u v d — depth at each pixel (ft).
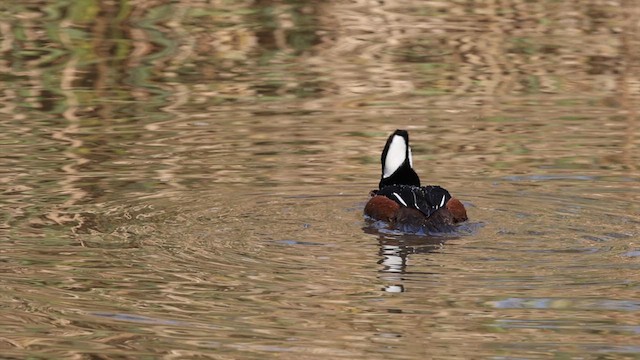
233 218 42.65
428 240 39.99
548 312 33.47
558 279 35.83
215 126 57.16
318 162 51.03
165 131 56.08
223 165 50.26
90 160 50.67
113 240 39.83
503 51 74.02
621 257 37.86
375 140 54.65
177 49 74.38
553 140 54.44
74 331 32.40
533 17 84.07
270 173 49.01
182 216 42.83
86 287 35.55
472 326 32.45
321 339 31.73
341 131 56.34
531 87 65.36
